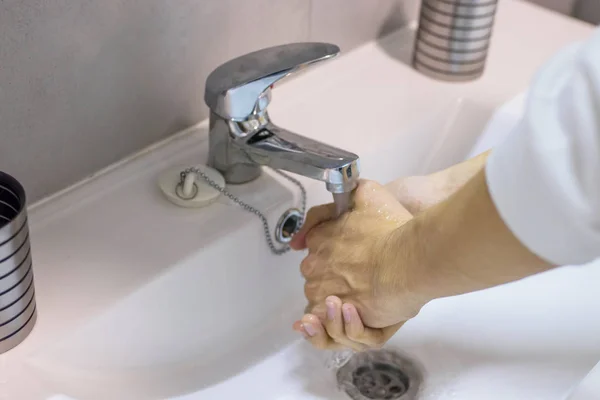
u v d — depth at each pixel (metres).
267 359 0.56
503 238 0.30
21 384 0.42
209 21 0.58
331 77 0.71
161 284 0.50
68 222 0.53
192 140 0.61
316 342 0.47
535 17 0.83
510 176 0.28
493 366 0.54
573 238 0.27
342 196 0.47
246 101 0.50
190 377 0.53
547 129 0.26
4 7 0.44
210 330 0.56
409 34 0.79
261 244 0.56
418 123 0.67
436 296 0.38
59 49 0.48
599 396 0.45
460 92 0.71
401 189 0.52
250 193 0.56
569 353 0.54
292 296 0.62
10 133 0.49
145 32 0.53
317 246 0.48
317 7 0.67
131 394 0.48
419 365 0.55
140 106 0.56
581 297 0.58
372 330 0.45
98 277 0.49
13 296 0.42
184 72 0.58
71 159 0.54
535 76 0.28
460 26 0.68
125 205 0.54
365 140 0.63
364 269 0.43
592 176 0.25
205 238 0.52
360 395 0.54
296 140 0.51
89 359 0.47
